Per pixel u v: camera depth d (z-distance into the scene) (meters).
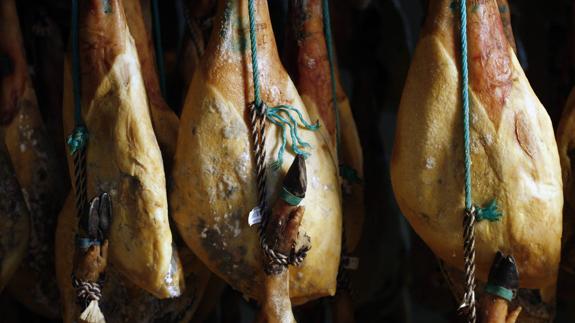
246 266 2.26
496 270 2.18
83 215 2.20
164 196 2.23
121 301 2.39
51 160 2.53
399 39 3.01
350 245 2.53
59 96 2.69
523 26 2.89
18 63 2.48
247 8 2.26
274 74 2.27
